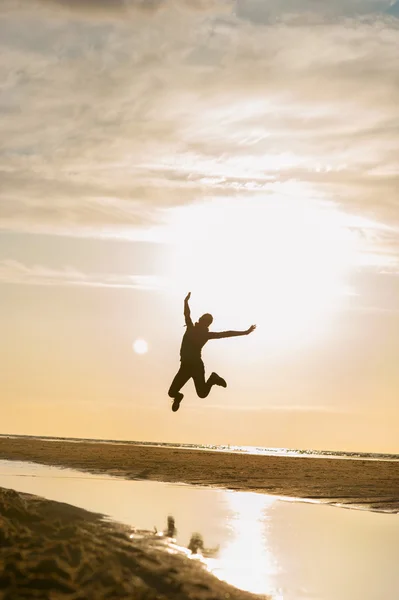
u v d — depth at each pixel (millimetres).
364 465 39188
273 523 16141
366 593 9906
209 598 9250
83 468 30500
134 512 16906
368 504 20047
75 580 9531
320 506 19438
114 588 9234
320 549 13109
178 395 13211
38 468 30250
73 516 15023
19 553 10523
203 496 21062
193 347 13195
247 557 12102
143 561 10984
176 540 13328
